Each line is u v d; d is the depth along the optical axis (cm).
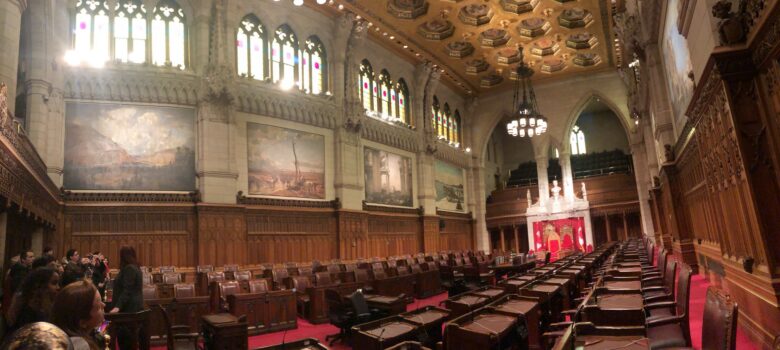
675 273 672
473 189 3775
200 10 1961
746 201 579
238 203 1947
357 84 2578
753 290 597
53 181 1623
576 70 3491
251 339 980
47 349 160
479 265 1778
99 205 1694
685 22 830
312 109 2298
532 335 603
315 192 2280
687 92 1089
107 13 1853
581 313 478
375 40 2770
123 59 1853
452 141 3612
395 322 575
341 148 2395
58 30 1680
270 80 2148
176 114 1883
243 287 1204
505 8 2528
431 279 1554
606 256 1755
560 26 2752
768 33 472
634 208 3406
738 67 536
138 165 1788
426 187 3073
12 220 1188
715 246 1080
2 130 855
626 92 3394
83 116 1725
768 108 520
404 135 2947
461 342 472
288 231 2138
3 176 878
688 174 1390
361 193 2494
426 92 3219
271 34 2206
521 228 3825
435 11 2522
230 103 1962
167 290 1065
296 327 1086
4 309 604
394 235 2770
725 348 334
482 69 3375
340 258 2302
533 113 2594
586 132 4394
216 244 1853
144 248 1745
